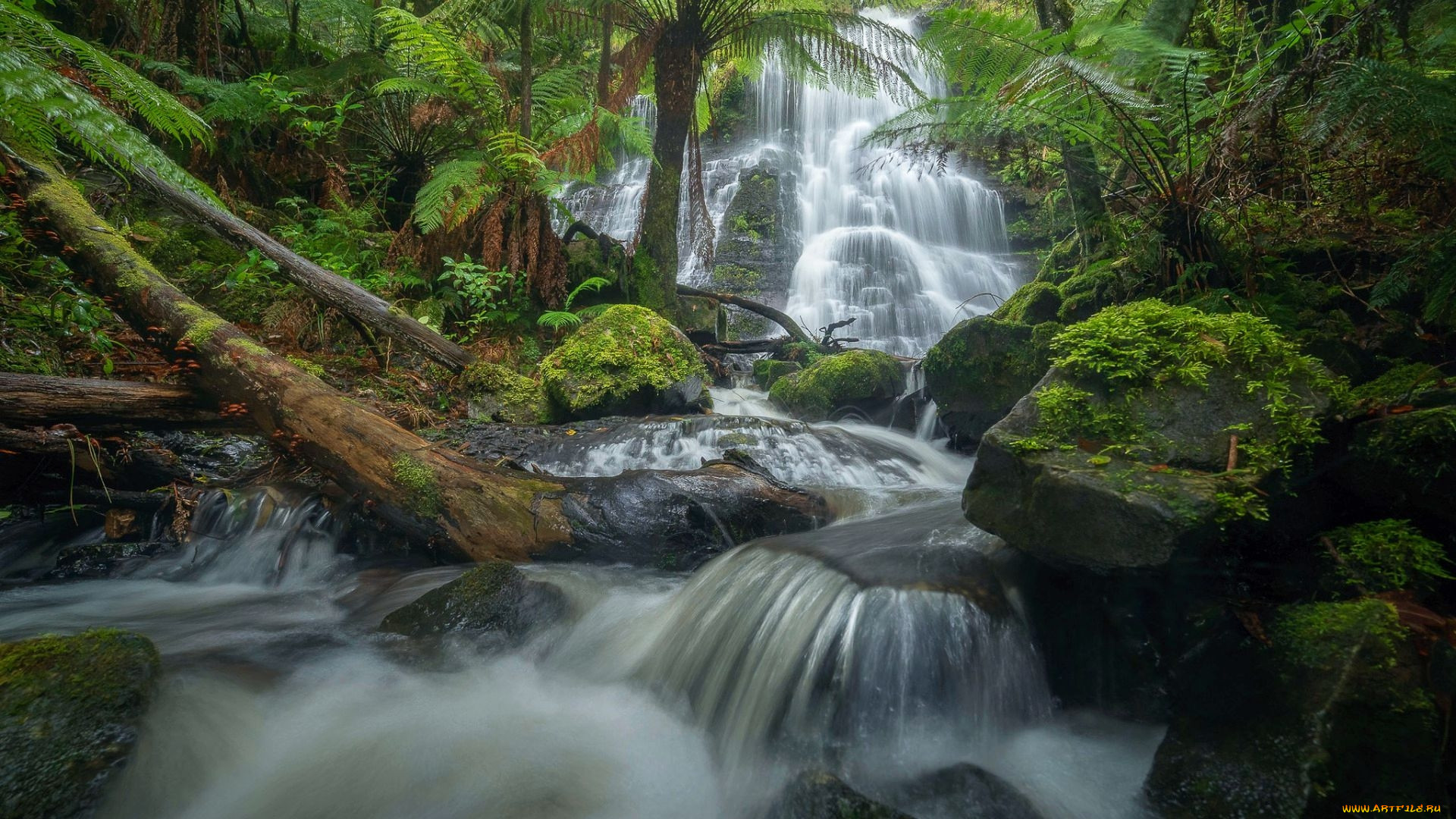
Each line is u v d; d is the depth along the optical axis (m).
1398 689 1.78
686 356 6.57
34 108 3.27
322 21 9.94
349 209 7.30
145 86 3.46
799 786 2.05
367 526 4.17
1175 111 4.01
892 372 6.61
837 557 2.92
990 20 4.45
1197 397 2.36
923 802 2.11
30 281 4.90
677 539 3.74
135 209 6.50
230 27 8.48
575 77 8.62
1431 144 2.89
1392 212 3.75
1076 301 4.64
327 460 4.05
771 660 2.62
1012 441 2.44
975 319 4.89
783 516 3.89
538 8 7.75
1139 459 2.26
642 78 9.14
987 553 2.85
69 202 4.94
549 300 7.50
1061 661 2.47
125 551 4.04
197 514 4.18
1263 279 3.88
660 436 5.23
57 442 3.88
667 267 8.37
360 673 2.91
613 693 2.88
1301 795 1.74
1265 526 2.22
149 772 2.12
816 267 12.47
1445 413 2.06
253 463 4.64
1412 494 2.13
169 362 4.63
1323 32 3.95
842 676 2.45
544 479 4.07
